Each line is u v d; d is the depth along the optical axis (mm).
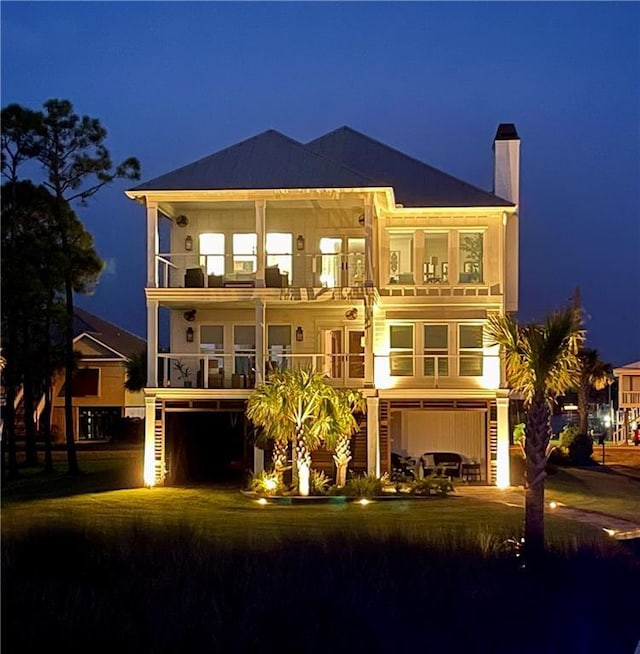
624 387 56969
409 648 10742
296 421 26266
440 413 33406
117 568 12781
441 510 23609
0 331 28641
